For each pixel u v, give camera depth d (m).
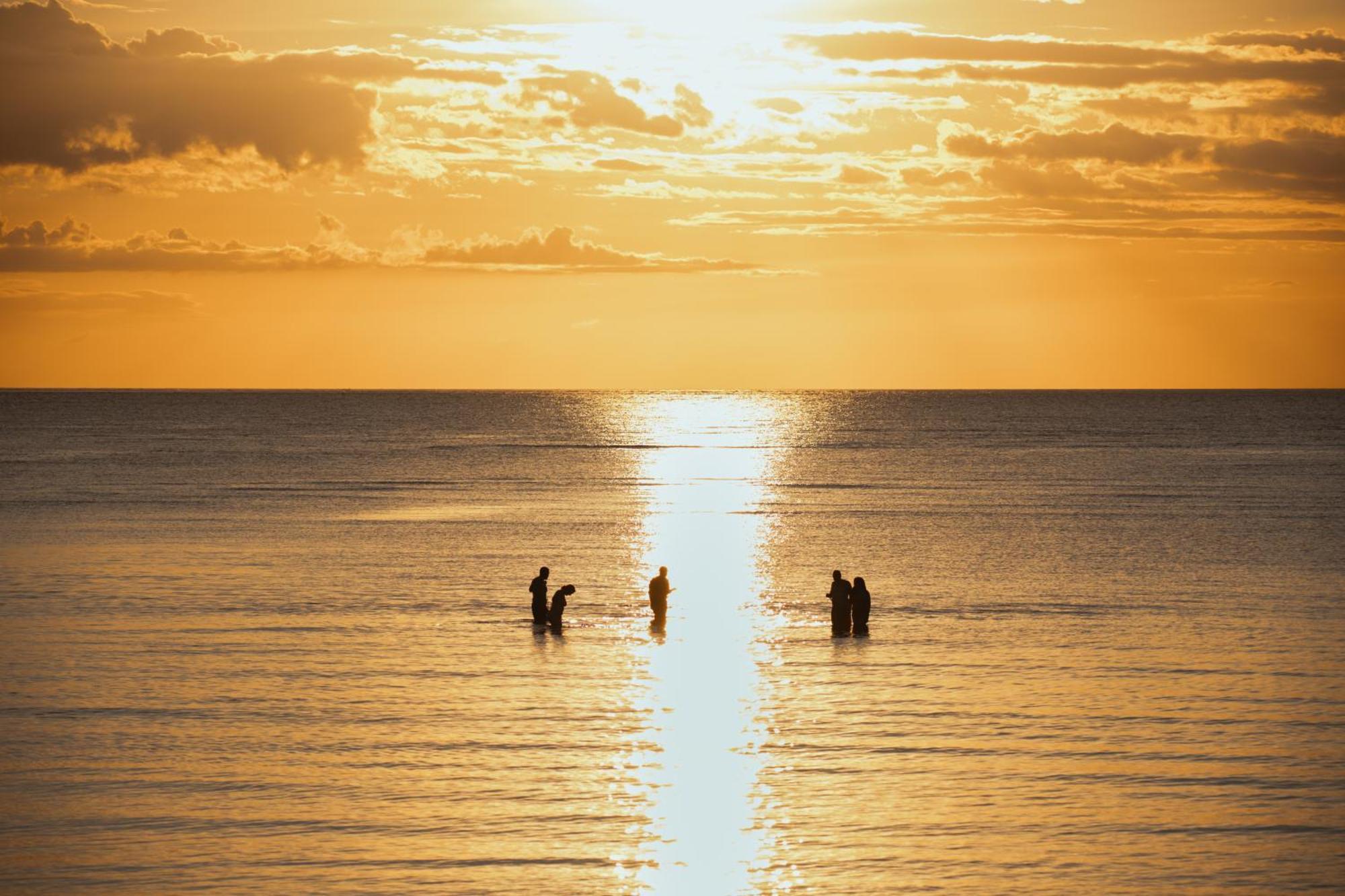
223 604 109.62
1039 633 97.62
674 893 50.69
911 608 109.12
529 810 58.88
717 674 83.88
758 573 130.62
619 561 139.12
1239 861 53.62
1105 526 171.50
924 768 64.44
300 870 52.59
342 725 71.38
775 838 55.78
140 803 59.53
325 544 152.62
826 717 73.25
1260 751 67.00
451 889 51.03
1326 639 94.81
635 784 62.12
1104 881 51.81
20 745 67.50
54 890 50.72
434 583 122.19
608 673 84.00
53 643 92.69
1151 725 71.50
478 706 75.50
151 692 78.19
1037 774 63.53
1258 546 149.62
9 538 157.25
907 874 52.41
